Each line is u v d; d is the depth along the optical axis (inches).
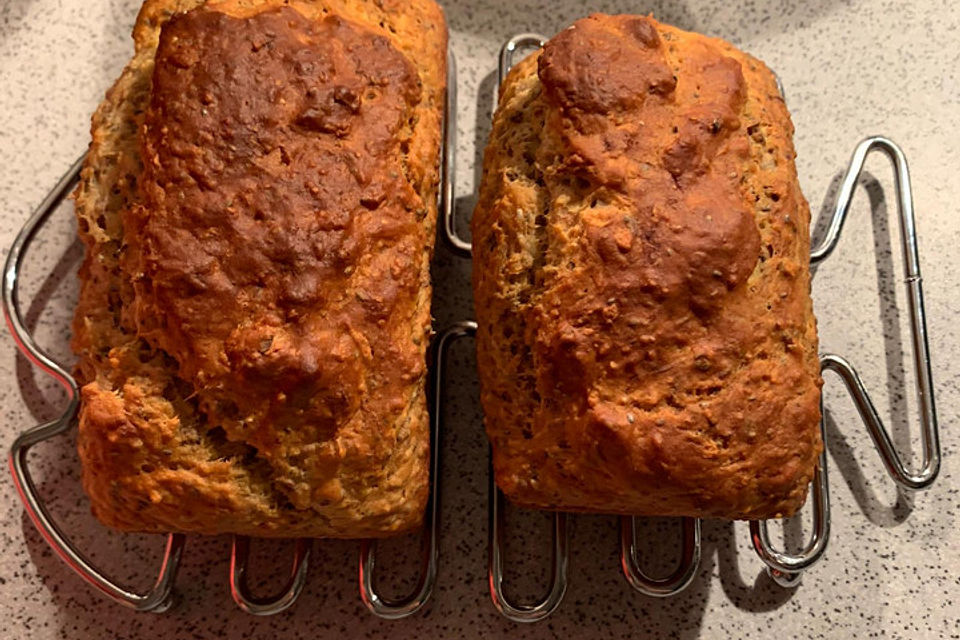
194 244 12.0
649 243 12.4
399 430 12.7
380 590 14.6
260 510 12.5
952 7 17.6
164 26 12.8
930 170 17.0
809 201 16.8
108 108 13.4
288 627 14.5
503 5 17.3
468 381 15.6
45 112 16.3
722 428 12.4
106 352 12.7
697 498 12.6
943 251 16.7
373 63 13.0
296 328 11.9
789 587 15.0
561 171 12.8
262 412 12.0
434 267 15.9
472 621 14.6
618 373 12.3
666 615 14.8
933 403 15.3
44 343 15.5
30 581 14.6
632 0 17.4
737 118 13.2
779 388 12.6
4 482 14.9
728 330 12.4
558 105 12.9
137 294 12.3
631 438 12.2
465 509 15.1
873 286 16.6
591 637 14.6
